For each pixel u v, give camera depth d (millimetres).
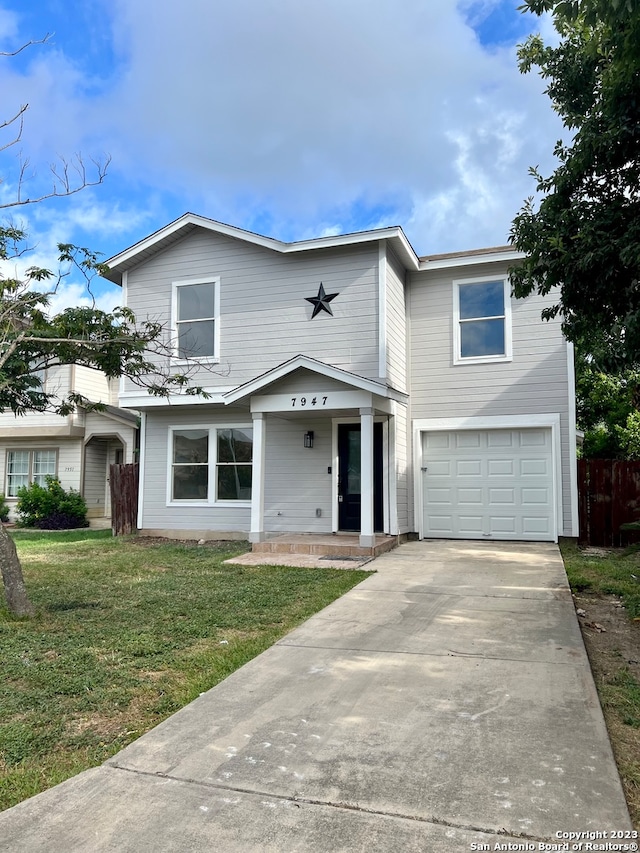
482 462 12586
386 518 12039
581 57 7191
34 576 8961
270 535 12438
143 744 3621
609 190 6508
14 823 2850
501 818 2812
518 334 12430
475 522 12547
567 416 12047
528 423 12227
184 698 4344
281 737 3680
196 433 13820
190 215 13094
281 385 11492
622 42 5395
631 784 3152
